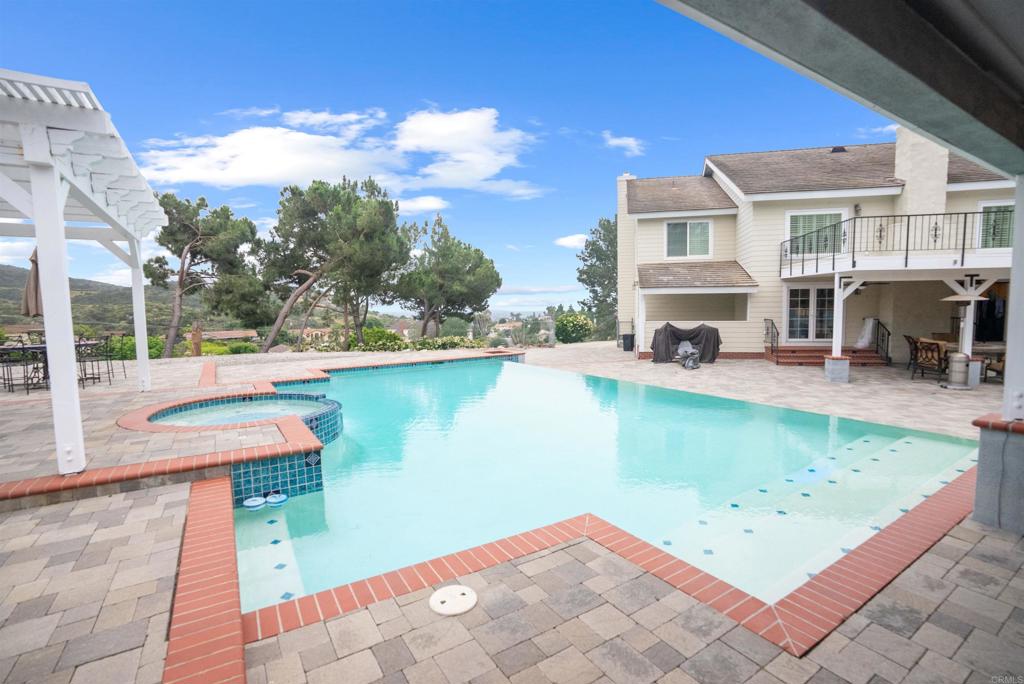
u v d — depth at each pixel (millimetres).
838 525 5098
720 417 9398
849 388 11180
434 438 8617
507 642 2727
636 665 2541
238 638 2660
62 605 2953
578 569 3475
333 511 5691
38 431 6582
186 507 4410
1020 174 3729
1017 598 3080
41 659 2504
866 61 1914
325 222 23062
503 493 6207
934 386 11266
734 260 18094
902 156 15000
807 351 15406
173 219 21594
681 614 2961
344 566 4531
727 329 16641
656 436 8477
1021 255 3830
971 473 5273
